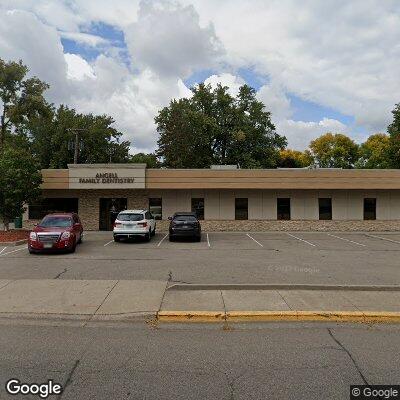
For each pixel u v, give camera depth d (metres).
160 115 58.78
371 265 13.86
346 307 8.31
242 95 57.56
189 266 13.46
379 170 28.31
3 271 12.49
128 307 8.34
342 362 5.72
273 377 5.21
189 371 5.40
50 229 17.11
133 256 16.02
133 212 21.84
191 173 28.03
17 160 23.97
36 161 25.20
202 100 56.62
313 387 4.93
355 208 29.80
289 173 28.14
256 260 14.92
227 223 29.52
